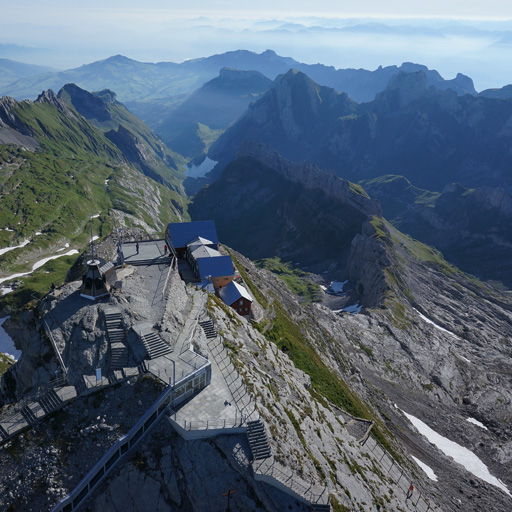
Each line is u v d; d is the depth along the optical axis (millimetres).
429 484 74125
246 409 43000
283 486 37438
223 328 59094
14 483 35438
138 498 37062
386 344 141875
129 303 49938
